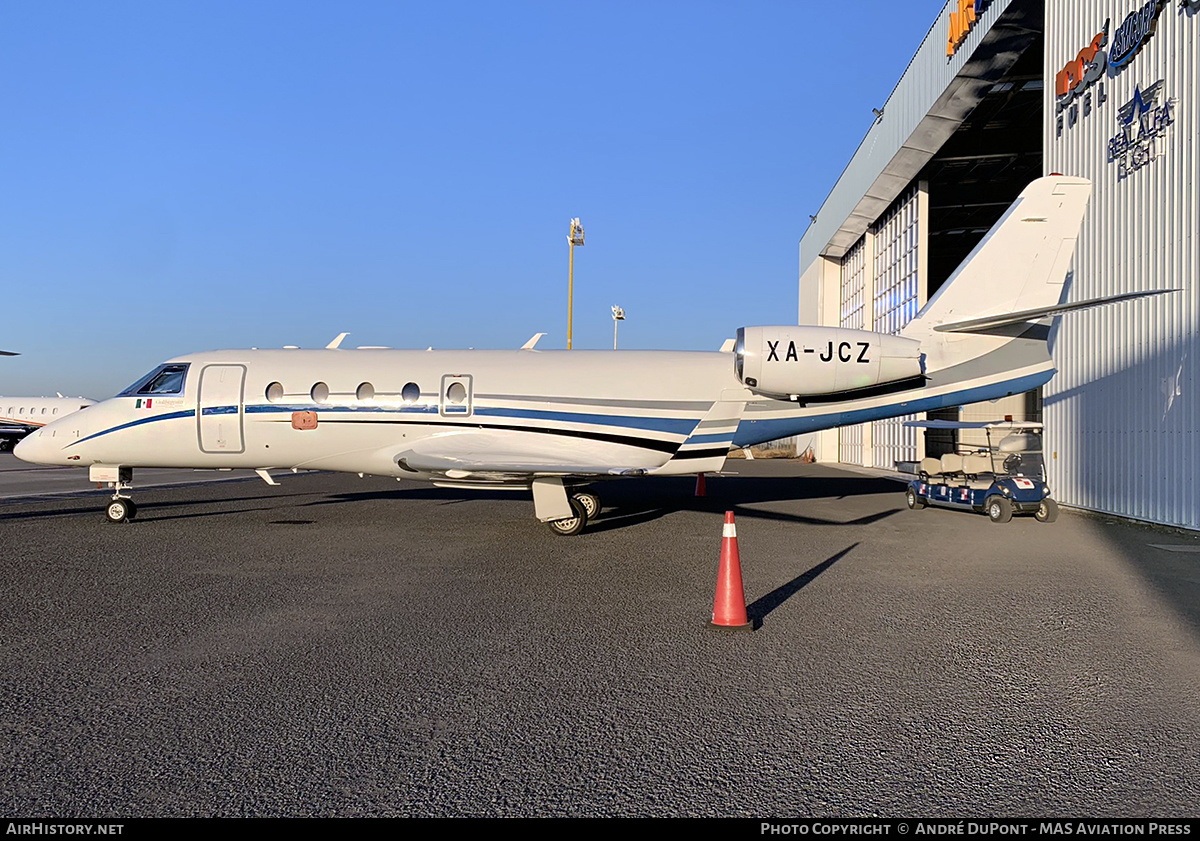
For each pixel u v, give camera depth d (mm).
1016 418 29062
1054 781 3859
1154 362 13359
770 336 12906
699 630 6617
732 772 3943
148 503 16469
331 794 3688
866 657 5871
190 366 13891
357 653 5902
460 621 6867
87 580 8523
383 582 8516
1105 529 13188
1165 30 13164
